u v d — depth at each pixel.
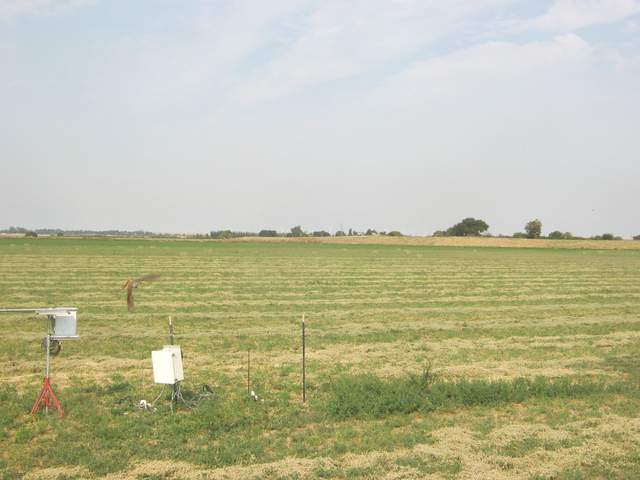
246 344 21.78
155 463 10.66
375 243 141.50
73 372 17.27
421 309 31.53
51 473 10.21
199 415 12.98
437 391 14.72
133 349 20.55
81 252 78.50
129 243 113.31
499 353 20.59
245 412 13.41
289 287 40.81
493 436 12.20
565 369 18.19
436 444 11.74
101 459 10.73
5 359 18.80
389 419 13.22
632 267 67.56
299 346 21.52
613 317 29.48
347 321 27.47
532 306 33.28
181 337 22.98
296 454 11.21
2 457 10.91
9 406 13.71
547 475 10.39
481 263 72.00
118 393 14.92
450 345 21.98
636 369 18.22
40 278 43.34
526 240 157.00
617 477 10.36
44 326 24.72
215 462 10.77
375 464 10.76
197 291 37.78
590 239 170.25
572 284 46.12
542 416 13.66
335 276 49.88
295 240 152.50
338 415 13.32
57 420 12.83
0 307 29.56
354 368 18.03
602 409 14.12
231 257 75.19
